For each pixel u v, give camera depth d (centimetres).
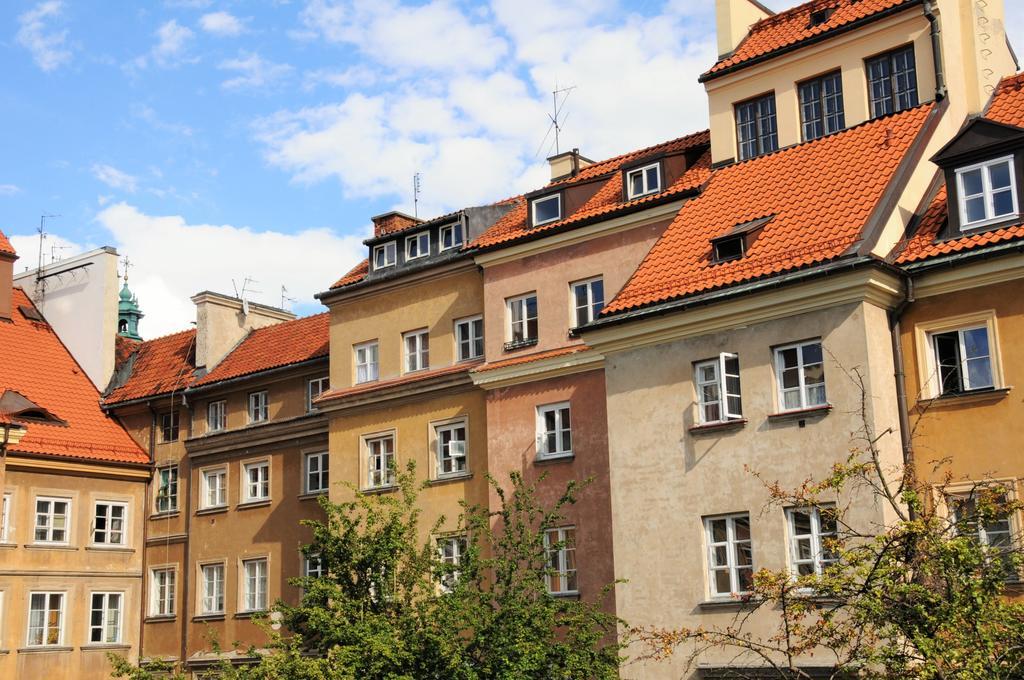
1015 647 1700
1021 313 2548
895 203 2781
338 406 4022
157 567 4781
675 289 2916
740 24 3612
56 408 4844
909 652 2062
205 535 4638
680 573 2812
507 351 3572
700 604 2764
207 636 3100
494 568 2891
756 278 2758
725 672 2670
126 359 5312
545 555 3153
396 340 3950
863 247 2638
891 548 1872
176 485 4819
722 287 2808
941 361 2667
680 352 2905
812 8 3469
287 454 4450
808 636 2077
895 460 2603
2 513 4397
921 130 2956
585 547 3238
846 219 2773
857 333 2623
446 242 3897
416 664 2633
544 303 3519
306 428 4378
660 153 3441
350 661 2600
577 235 3478
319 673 2542
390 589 2805
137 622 4762
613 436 2984
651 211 3331
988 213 2662
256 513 4491
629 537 2914
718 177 3331
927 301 2677
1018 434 2516
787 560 2652
